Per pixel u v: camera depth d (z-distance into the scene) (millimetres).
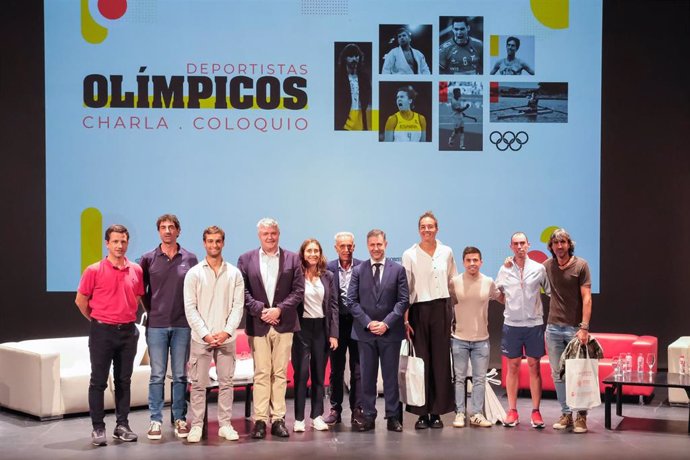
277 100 7945
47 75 7844
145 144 7879
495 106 7980
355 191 7977
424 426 6188
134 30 7871
